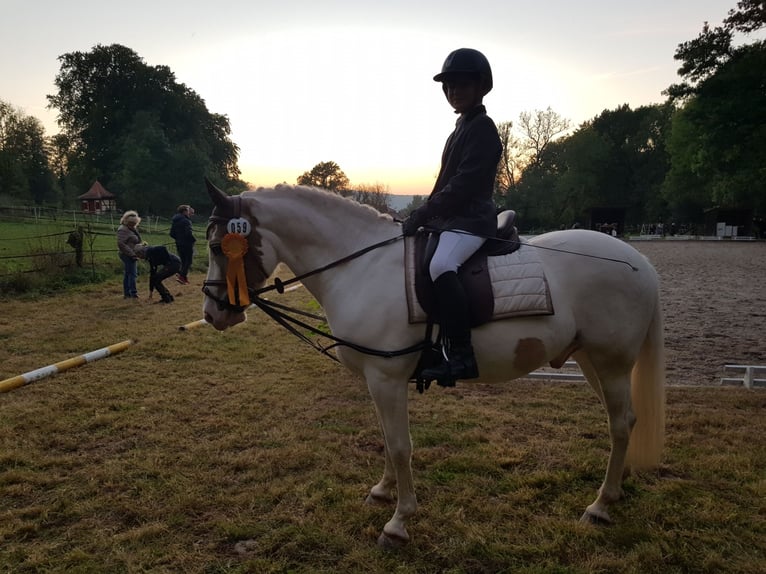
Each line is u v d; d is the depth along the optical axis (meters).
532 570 2.21
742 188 26.16
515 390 4.62
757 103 20.39
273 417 4.00
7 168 47.06
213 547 2.41
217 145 60.00
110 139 51.94
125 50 52.56
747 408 4.04
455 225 2.32
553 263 2.51
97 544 2.43
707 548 2.35
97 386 4.72
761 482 2.85
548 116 51.78
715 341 6.50
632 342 2.56
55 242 12.47
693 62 22.00
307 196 2.45
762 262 17.36
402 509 2.43
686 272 14.34
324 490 2.88
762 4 20.09
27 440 3.54
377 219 2.51
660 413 2.73
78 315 8.07
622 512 2.64
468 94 2.41
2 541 2.45
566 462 3.19
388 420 2.38
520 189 51.47
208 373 5.20
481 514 2.64
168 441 3.55
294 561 2.30
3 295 9.47
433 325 2.31
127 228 9.46
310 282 2.51
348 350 2.40
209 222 2.43
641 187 50.62
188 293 10.36
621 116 53.41
